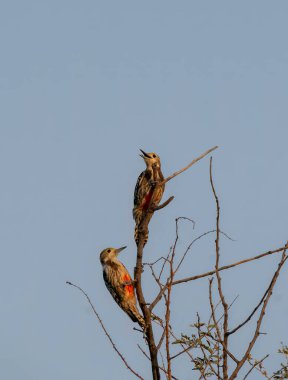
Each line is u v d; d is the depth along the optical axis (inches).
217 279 408.8
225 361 392.2
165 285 431.2
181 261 428.1
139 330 454.9
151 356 443.8
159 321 442.3
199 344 421.4
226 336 398.9
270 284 399.2
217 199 415.8
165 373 407.5
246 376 387.9
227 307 403.9
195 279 437.1
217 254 412.2
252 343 387.9
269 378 409.7
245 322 396.5
